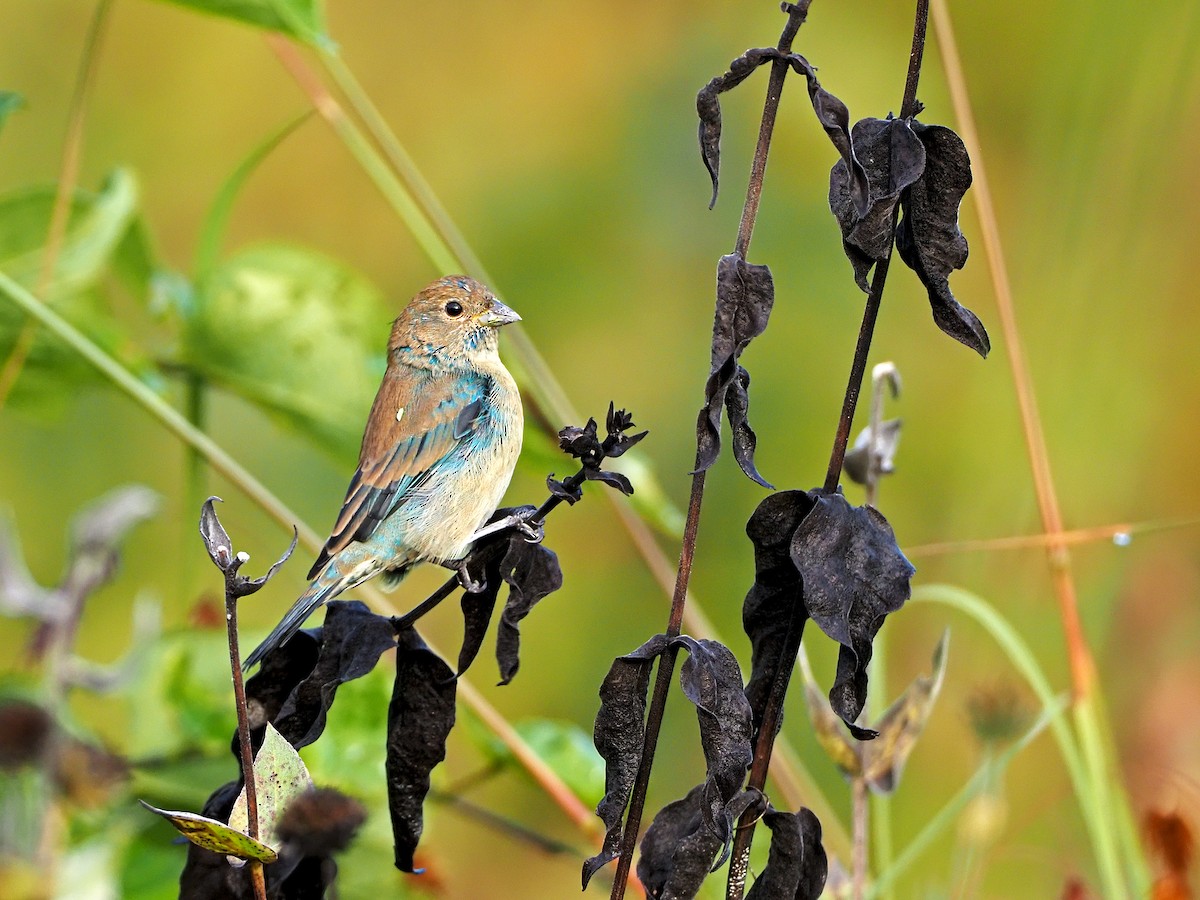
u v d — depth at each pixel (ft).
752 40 50.37
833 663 36.96
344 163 50.39
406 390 26.89
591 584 43.42
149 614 24.29
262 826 16.35
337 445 31.76
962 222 45.09
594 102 51.70
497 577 17.44
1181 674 34.53
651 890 16.52
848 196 14.83
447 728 17.67
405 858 17.88
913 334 46.11
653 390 46.93
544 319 48.14
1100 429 36.52
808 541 15.15
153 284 31.94
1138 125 37.37
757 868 26.86
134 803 25.20
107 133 49.42
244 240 49.67
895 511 43.01
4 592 22.72
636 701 15.44
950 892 25.39
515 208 49.98
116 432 43.96
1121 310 37.09
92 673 23.40
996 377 37.91
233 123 50.49
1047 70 40.88
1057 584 26.58
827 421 44.98
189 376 31.60
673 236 49.08
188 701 26.99
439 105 52.26
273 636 20.43
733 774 15.19
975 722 26.45
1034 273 38.29
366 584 28.37
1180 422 37.24
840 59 49.37
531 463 32.04
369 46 52.49
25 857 21.02
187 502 29.99
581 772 29.37
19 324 29.22
